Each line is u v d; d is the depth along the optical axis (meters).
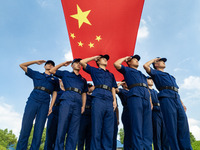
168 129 3.85
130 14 5.47
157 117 5.43
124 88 6.34
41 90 4.44
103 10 5.50
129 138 5.37
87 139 5.53
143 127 3.91
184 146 3.81
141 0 5.39
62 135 3.81
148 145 3.73
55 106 5.46
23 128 4.04
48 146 5.12
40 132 4.15
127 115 5.64
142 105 3.95
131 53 5.64
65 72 4.64
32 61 4.67
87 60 4.51
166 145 5.36
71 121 4.06
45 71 5.02
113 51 5.67
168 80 4.20
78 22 5.66
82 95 4.68
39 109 4.27
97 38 5.62
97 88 4.27
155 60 4.52
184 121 3.90
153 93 5.80
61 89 5.96
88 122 5.62
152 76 4.33
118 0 5.43
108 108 4.10
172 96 4.00
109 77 4.53
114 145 5.11
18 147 3.90
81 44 5.70
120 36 5.57
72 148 3.84
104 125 4.05
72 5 5.60
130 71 4.34
